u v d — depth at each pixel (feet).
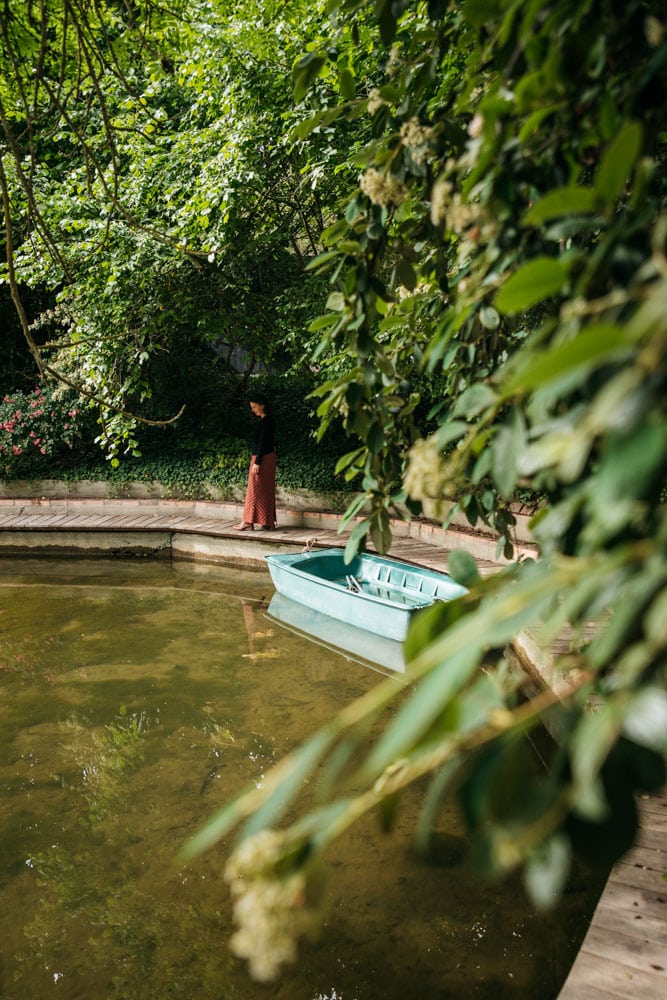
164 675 19.17
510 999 8.41
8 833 12.22
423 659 1.65
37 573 30.96
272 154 22.17
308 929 1.65
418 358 6.11
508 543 5.68
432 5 5.01
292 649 21.17
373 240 5.30
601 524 1.93
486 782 1.75
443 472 3.17
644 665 1.60
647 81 2.64
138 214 23.91
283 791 1.67
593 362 1.43
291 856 1.74
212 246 22.71
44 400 36.22
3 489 37.70
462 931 9.53
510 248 3.72
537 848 1.75
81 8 6.91
